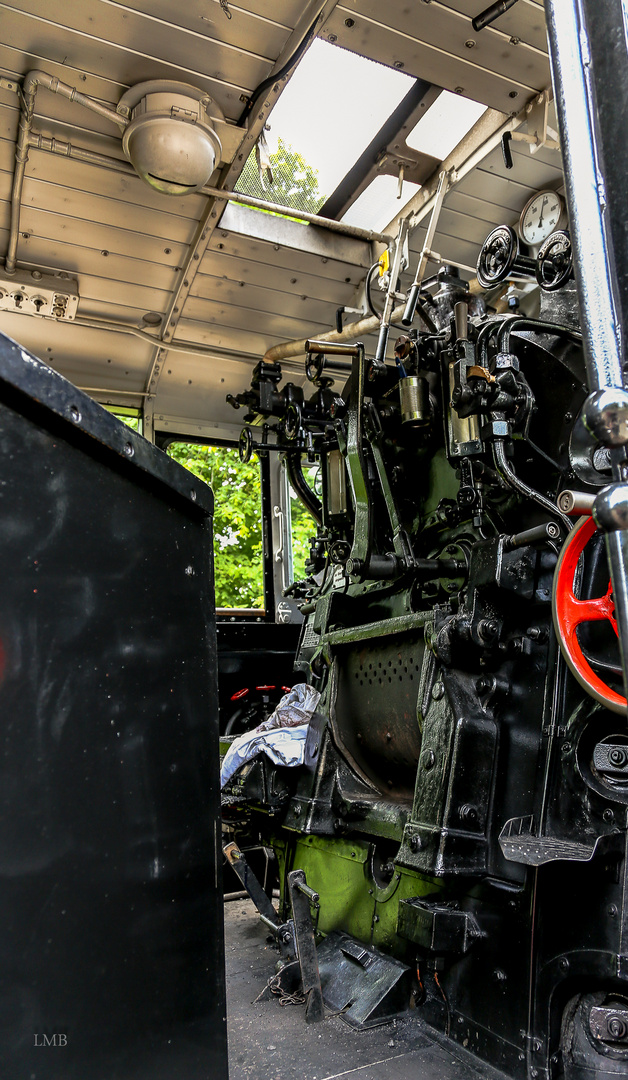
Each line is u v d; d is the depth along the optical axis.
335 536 3.21
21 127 2.86
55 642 0.82
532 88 2.90
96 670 0.89
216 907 1.13
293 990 2.29
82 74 2.76
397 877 2.24
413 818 2.02
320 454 3.30
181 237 3.47
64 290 3.58
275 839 3.10
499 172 3.26
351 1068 1.82
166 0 2.50
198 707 1.14
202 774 1.13
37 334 3.85
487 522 2.32
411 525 2.80
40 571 0.81
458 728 1.98
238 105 2.94
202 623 1.18
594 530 1.53
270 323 4.05
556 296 2.21
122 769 0.93
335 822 2.54
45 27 2.58
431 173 3.42
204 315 3.91
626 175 0.85
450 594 2.52
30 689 0.78
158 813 1.00
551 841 1.71
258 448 3.60
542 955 1.72
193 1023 1.03
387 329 3.25
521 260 2.27
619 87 0.86
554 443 2.09
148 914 0.95
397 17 2.61
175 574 1.11
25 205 3.24
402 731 2.46
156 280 3.70
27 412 0.80
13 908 0.73
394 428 2.78
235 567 4.50
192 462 4.51
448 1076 1.77
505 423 1.95
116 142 3.02
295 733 2.70
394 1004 2.09
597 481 1.49
